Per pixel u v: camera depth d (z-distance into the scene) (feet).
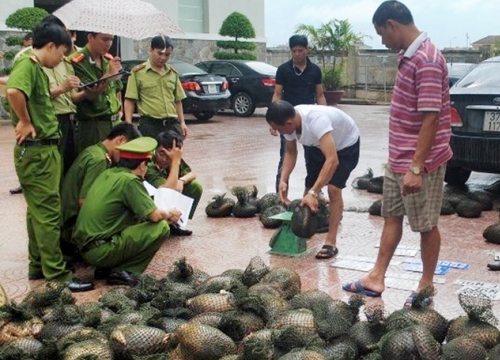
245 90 64.95
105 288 18.17
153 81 24.25
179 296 14.88
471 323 13.48
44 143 17.81
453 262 19.89
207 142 47.34
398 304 16.80
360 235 23.02
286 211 21.74
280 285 16.03
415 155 15.60
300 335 12.75
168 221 18.51
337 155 20.16
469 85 27.71
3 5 59.98
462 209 25.00
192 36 76.18
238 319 13.44
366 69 87.92
